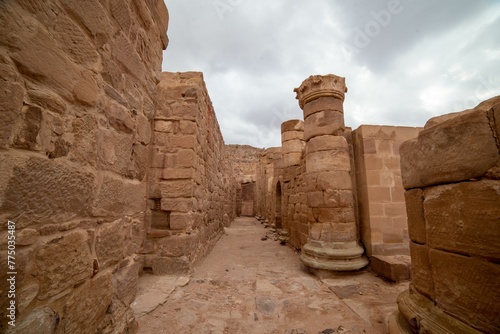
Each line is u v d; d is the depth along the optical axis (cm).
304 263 468
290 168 771
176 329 253
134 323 216
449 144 179
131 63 215
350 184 494
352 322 273
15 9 102
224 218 1206
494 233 148
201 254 540
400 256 454
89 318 152
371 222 474
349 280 416
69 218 135
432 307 189
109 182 179
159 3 279
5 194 97
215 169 814
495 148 151
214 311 296
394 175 494
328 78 525
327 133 511
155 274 420
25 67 107
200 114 533
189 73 502
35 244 112
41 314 113
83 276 147
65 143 133
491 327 145
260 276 440
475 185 160
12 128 101
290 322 274
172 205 442
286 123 909
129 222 215
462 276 165
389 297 341
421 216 211
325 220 484
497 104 152
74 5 139
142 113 241
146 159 252
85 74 150
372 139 504
